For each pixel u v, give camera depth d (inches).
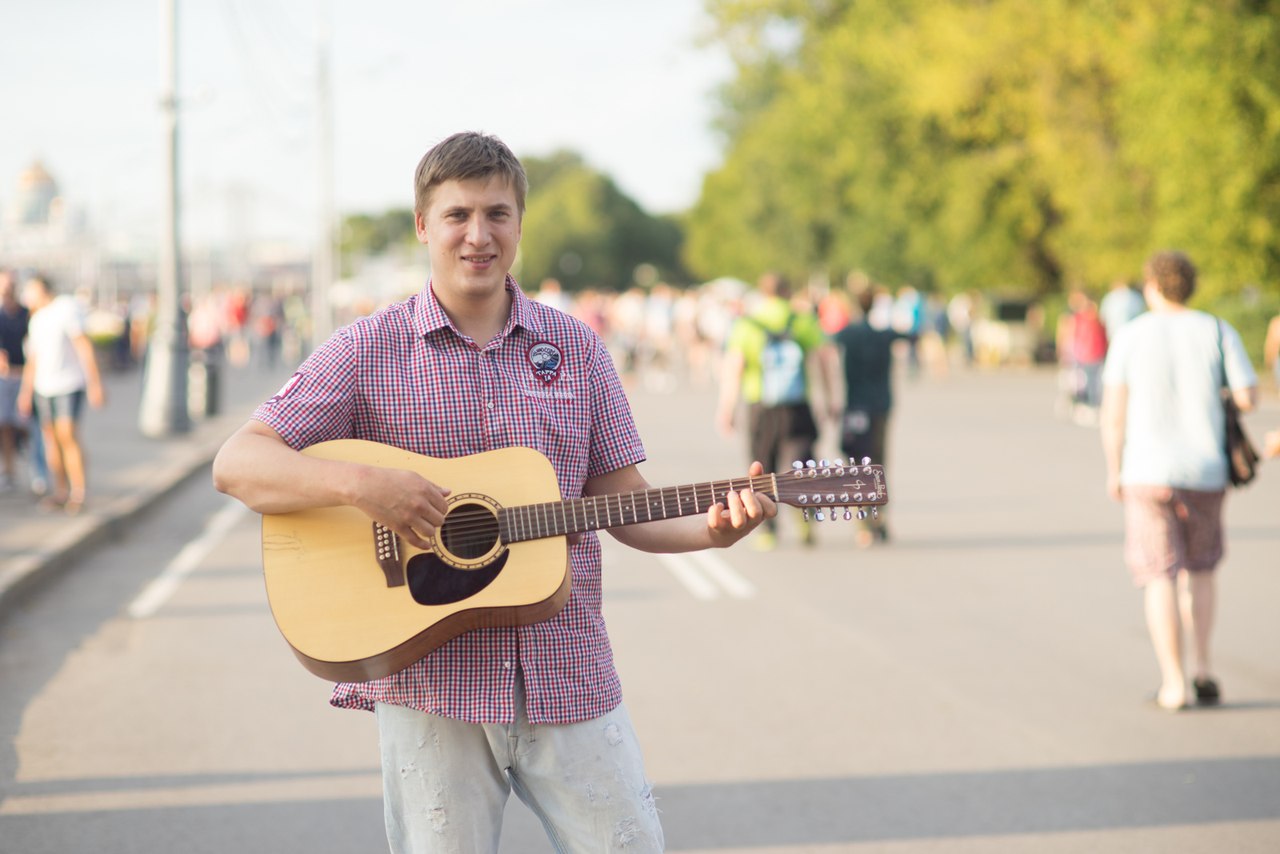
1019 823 195.9
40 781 213.9
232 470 115.3
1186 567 256.7
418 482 114.0
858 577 387.9
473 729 118.1
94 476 577.6
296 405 117.3
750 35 1877.5
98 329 1344.7
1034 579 383.6
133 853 184.9
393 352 119.8
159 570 401.4
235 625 327.0
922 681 274.5
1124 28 1071.6
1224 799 205.3
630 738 121.0
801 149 1899.6
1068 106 1272.1
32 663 290.2
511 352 121.4
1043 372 1443.2
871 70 1596.9
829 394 434.0
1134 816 198.5
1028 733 239.0
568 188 5920.3
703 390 1181.7
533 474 119.5
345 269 4146.2
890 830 193.5
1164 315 257.1
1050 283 1598.2
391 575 117.5
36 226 1859.0
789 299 434.3
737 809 202.1
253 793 208.8
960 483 590.6
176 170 750.5
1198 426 253.1
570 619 120.6
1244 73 941.8
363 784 213.2
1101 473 624.7
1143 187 1213.1
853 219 1910.7
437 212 117.8
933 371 1450.5
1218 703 256.8
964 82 1349.7
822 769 219.9
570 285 5782.5
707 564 410.3
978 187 1456.7
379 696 118.9
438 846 118.2
